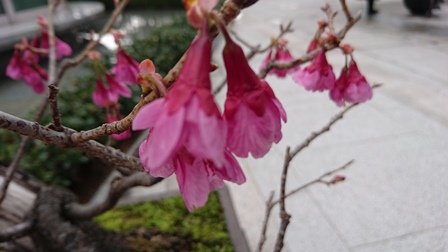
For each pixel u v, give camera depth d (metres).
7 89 0.81
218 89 0.23
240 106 0.07
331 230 0.33
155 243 0.27
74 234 0.23
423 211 0.34
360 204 0.36
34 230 0.24
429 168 0.40
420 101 0.57
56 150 0.43
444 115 0.52
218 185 0.08
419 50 0.82
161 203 0.32
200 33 0.06
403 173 0.40
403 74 0.68
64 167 0.43
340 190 0.38
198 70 0.06
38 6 1.00
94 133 0.10
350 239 0.32
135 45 0.76
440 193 0.36
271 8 1.54
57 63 0.91
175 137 0.06
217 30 0.07
